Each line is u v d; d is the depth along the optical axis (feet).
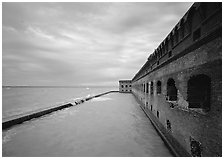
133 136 29.35
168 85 25.27
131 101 93.40
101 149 23.45
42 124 39.06
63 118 46.32
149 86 44.78
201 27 14.33
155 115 35.29
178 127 19.85
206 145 13.30
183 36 18.66
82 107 69.77
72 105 74.84
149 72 43.47
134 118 45.32
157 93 33.30
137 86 94.43
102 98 116.57
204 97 16.48
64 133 31.50
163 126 27.68
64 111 59.26
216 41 11.75
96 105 76.13
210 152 12.71
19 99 181.27
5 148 24.00
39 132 32.22
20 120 40.57
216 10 11.60
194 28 15.71
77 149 23.45
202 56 13.79
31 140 27.43
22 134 30.99
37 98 196.75
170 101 22.95
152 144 25.29
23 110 94.94
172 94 24.89
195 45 14.80
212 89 12.42
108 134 30.63
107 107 68.85
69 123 39.88
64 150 23.15
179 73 19.47
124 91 200.34
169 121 23.94
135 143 25.80
